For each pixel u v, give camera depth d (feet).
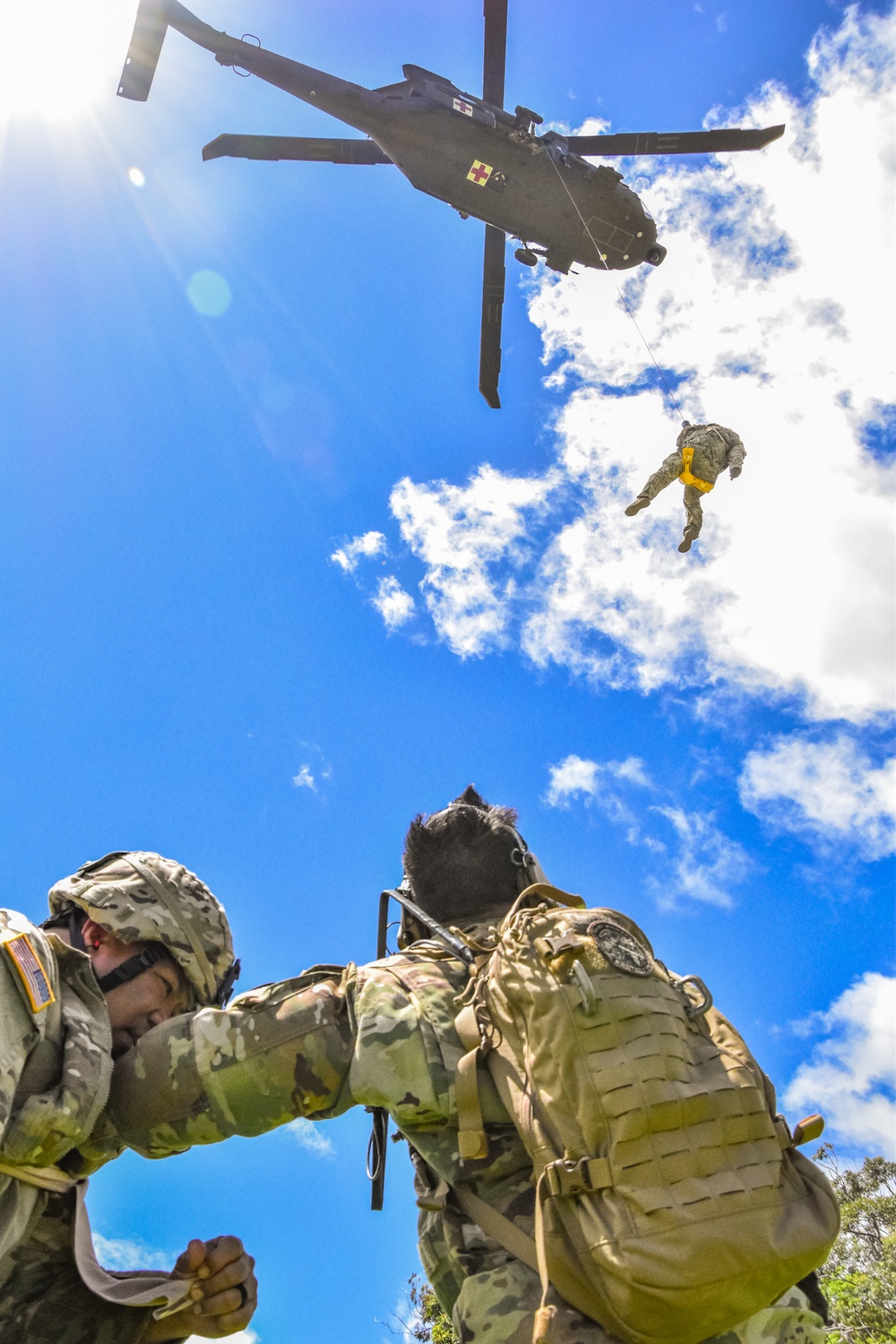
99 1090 7.29
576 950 6.50
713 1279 5.62
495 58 33.22
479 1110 6.65
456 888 8.43
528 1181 6.71
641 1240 5.70
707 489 27.61
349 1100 7.35
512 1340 6.25
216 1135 7.44
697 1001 6.95
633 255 31.58
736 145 33.47
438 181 30.73
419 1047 6.97
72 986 7.80
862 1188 67.10
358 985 7.49
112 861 8.96
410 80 30.48
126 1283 7.87
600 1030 6.28
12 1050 6.85
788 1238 5.90
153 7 31.27
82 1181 7.79
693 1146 6.01
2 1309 7.50
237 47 30.89
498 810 9.33
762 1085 6.63
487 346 39.42
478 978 7.20
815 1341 6.52
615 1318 5.76
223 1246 8.05
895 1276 62.80
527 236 31.63
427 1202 6.79
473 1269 6.66
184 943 8.57
